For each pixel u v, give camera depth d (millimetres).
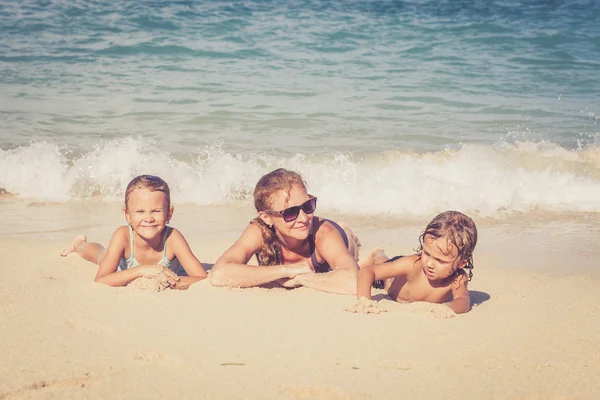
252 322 3711
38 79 12297
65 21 16406
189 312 3863
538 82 12953
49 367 3125
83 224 6582
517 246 5922
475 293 4520
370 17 18172
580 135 9766
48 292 4223
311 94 11758
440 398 2902
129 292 4250
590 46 15812
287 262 4809
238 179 7957
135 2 18453
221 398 2887
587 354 3348
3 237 5984
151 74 12867
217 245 5953
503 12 19250
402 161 8508
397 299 4547
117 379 3035
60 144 8898
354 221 6852
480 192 7586
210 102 11164
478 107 11242
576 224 6742
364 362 3219
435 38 16219
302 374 3088
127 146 8570
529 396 2936
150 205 4672
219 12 17875
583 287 4637
